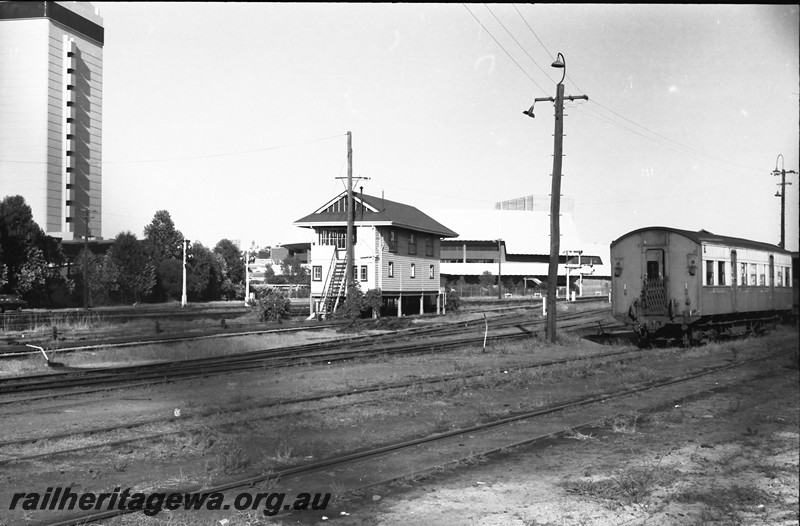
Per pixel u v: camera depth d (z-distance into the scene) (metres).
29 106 83.00
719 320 25.28
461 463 8.66
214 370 18.14
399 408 12.59
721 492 7.32
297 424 11.12
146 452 9.19
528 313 43.34
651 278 24.00
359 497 7.30
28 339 26.23
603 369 18.20
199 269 68.44
